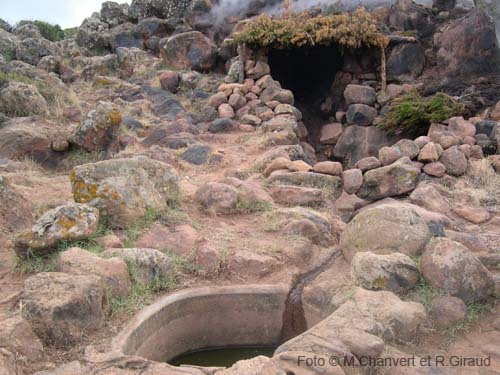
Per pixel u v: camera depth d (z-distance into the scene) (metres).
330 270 5.78
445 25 14.27
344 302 4.78
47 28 22.50
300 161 8.66
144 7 19.23
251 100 12.60
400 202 7.67
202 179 8.68
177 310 5.11
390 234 5.43
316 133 13.75
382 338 4.31
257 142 10.43
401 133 11.77
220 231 6.41
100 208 6.00
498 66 12.96
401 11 14.73
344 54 14.01
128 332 4.40
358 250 5.62
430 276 4.95
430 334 4.58
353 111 12.62
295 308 5.45
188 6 18.11
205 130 11.62
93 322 4.37
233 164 9.43
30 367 3.83
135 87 14.09
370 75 13.82
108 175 6.20
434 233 5.97
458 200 7.76
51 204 6.77
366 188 8.12
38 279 4.46
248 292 5.34
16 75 12.59
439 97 11.12
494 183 8.21
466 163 8.48
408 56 13.66
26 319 4.15
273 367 3.69
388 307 4.55
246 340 5.42
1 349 3.64
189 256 5.73
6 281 5.13
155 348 4.84
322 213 7.25
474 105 11.70
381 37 13.39
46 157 9.52
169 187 6.85
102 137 9.56
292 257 5.93
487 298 4.95
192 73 14.46
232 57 15.26
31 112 11.30
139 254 5.26
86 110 12.38
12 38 18.16
